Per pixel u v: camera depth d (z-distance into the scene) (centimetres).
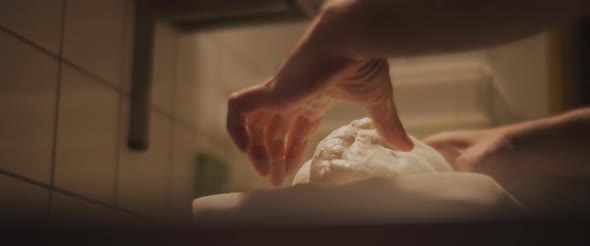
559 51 108
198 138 152
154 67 130
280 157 72
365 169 64
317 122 74
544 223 51
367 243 53
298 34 184
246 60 186
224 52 170
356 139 69
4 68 93
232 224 55
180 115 143
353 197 58
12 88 95
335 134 69
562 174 88
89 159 111
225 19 136
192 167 145
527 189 64
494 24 56
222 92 168
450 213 56
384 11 60
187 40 149
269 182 71
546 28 56
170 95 139
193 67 152
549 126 90
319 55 65
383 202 58
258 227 54
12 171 94
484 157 90
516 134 93
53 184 102
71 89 108
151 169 129
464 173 60
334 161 65
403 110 151
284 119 71
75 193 97
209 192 68
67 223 58
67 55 107
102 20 117
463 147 95
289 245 54
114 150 119
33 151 98
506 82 142
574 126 90
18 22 96
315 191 59
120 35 122
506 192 59
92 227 57
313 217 56
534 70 132
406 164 66
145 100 125
